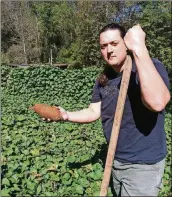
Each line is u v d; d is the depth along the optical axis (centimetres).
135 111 293
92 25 2836
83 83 1595
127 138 299
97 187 437
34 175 446
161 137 302
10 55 4181
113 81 314
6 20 4234
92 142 593
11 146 544
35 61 4250
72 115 361
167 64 1670
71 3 4062
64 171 453
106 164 276
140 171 299
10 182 412
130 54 276
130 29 265
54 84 1631
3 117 769
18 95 1653
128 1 2242
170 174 502
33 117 894
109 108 317
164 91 256
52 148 569
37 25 4225
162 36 1792
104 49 307
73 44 3525
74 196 422
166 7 1780
